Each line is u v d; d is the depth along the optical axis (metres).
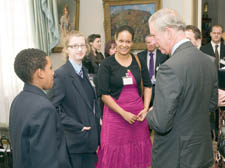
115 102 2.70
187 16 5.57
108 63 2.69
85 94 2.26
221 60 4.84
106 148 2.78
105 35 6.22
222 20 10.20
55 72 2.19
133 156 2.83
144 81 2.88
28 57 1.50
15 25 4.12
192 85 1.51
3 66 4.05
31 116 1.37
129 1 6.00
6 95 4.10
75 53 2.29
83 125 2.21
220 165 2.21
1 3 3.97
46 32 4.43
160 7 5.90
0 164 3.04
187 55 1.55
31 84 1.52
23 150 1.39
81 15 6.29
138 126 2.83
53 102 2.11
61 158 1.52
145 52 4.90
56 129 1.50
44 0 4.26
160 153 1.67
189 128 1.56
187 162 1.56
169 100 1.47
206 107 1.63
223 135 2.15
